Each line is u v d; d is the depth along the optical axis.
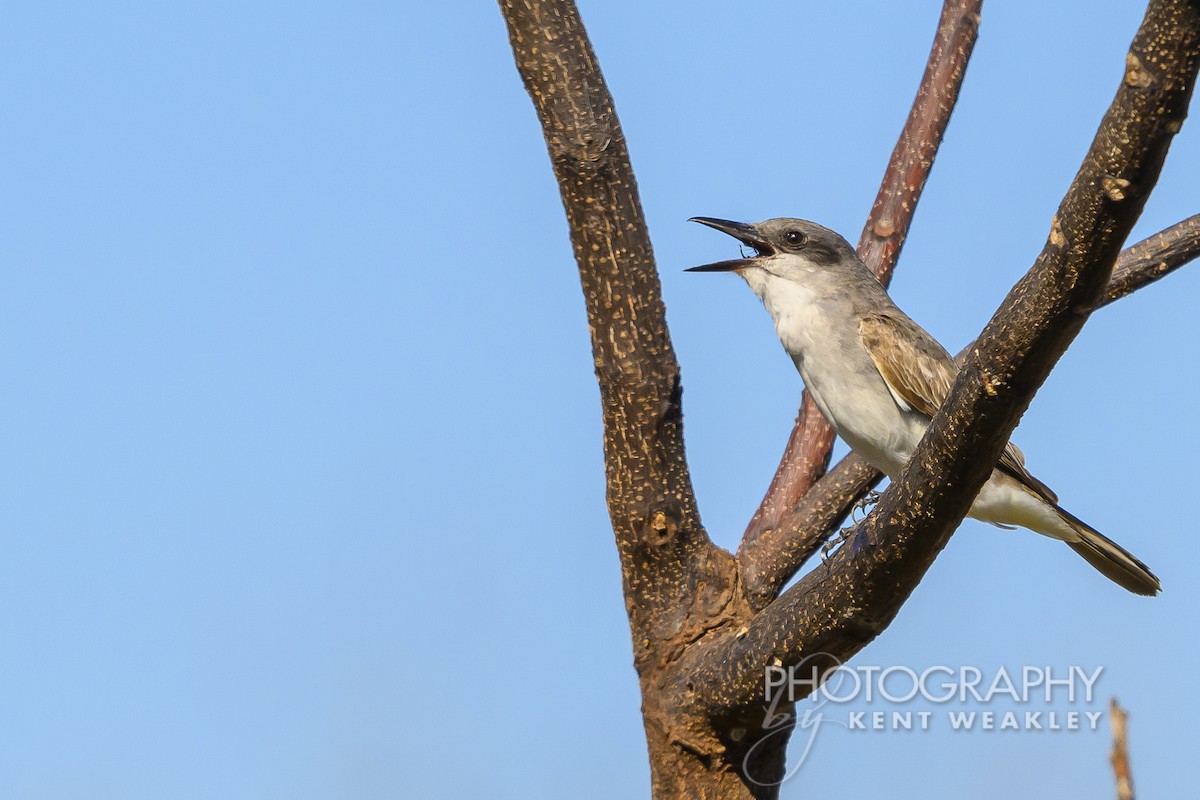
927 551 9.55
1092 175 7.54
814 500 13.30
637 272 10.88
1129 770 5.36
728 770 11.29
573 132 10.65
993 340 8.43
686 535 11.39
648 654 11.45
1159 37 7.02
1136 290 13.56
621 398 11.07
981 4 15.18
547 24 10.58
